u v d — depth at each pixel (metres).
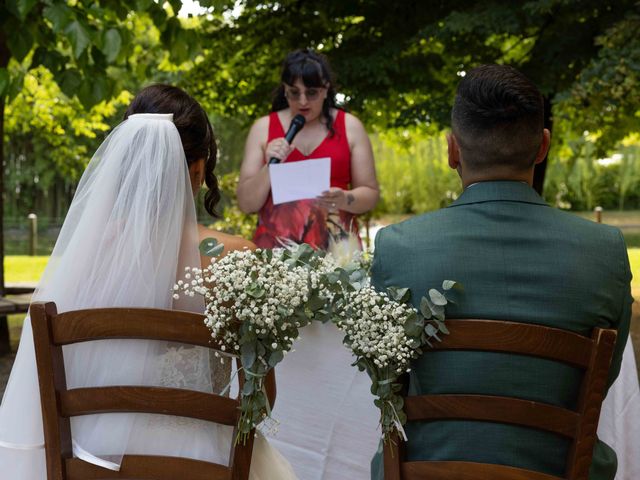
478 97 1.73
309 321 1.85
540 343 1.63
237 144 23.92
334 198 3.63
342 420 2.59
